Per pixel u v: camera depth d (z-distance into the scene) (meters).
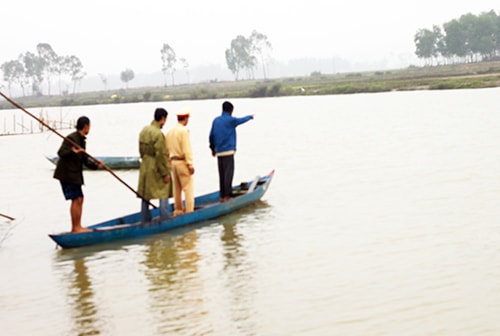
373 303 7.91
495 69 101.31
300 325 7.39
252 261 10.07
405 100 55.28
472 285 8.30
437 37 180.50
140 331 7.54
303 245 10.79
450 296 7.97
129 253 11.07
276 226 12.31
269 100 81.56
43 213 15.48
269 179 15.20
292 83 125.81
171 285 9.16
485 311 7.45
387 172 17.69
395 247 10.27
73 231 11.91
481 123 29.72
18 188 20.08
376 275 8.95
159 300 8.56
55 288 9.45
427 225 11.51
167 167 12.18
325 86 98.88
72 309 8.49
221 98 107.25
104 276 9.85
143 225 12.14
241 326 7.47
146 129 12.14
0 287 9.66
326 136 29.42
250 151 25.59
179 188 13.23
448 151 20.97
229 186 14.03
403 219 12.09
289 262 9.87
